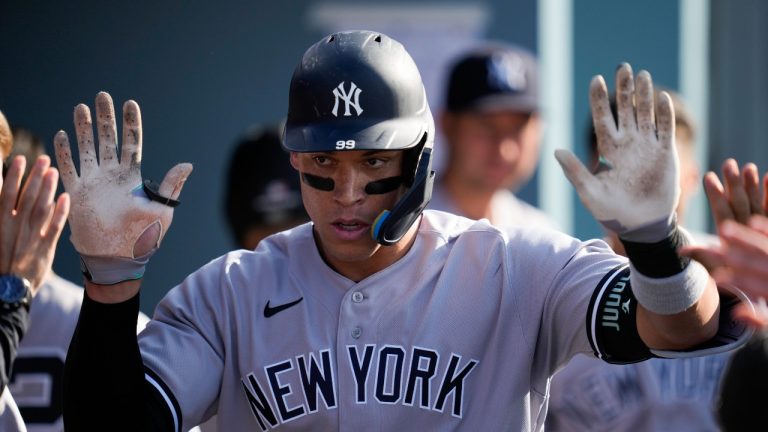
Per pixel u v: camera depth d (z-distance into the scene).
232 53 23.30
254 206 16.17
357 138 10.71
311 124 10.94
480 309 11.37
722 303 10.48
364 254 11.09
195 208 23.39
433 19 23.23
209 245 23.42
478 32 23.33
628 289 10.65
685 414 15.63
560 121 23.66
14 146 15.98
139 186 10.65
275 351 11.48
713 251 10.06
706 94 23.91
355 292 11.47
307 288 11.65
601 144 9.99
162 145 23.33
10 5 22.89
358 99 10.91
